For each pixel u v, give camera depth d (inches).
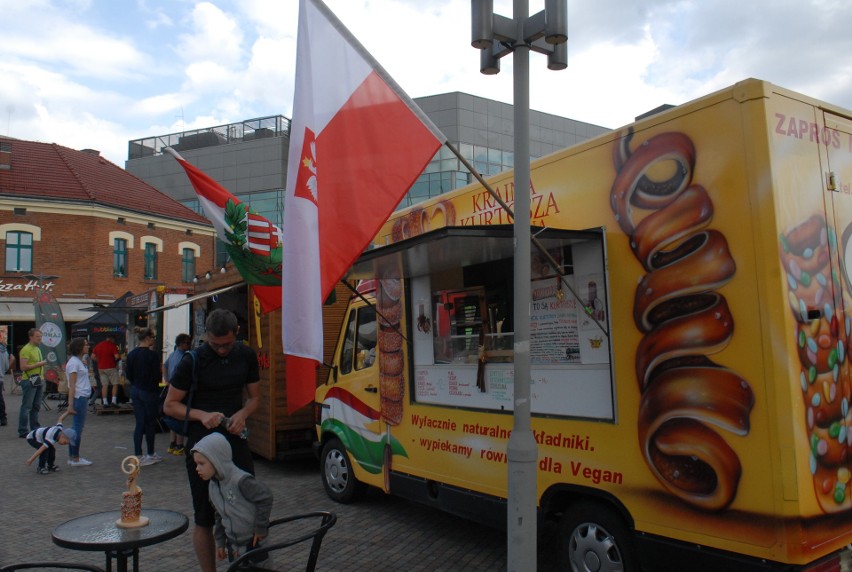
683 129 149.6
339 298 358.0
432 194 1455.5
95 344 756.0
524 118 147.5
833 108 150.9
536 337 185.5
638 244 157.8
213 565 172.2
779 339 131.3
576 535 172.2
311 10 165.0
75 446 371.6
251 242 247.9
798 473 129.3
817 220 143.3
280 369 347.6
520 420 144.2
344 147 161.6
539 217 186.4
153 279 1270.9
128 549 136.6
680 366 147.3
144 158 1823.3
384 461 250.7
